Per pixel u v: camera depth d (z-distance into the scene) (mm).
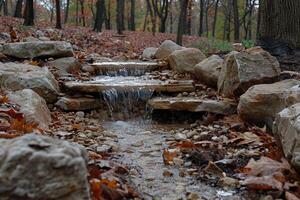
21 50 7508
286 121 3572
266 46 7004
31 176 2002
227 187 3348
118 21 20406
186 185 3408
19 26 13719
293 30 6852
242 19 31891
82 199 2115
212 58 6891
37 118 4578
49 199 2020
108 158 4039
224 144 4488
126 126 5750
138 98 6348
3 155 2021
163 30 28688
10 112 4211
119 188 3049
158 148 4543
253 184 3211
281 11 6875
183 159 4070
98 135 4953
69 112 5930
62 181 2049
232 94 5816
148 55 9930
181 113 5941
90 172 3018
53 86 6062
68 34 13961
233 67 5820
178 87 6512
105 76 7715
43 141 2160
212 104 5715
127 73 7926
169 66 8047
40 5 46750
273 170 3406
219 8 40719
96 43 12969
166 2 28469
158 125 5793
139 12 46000
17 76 5809
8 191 1970
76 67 7617
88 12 37469
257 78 5609
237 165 3781
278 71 5762
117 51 12008
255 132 4715
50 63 7430
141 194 3170
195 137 4883
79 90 6254
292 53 6812
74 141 4449
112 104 6246
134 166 3869
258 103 4852
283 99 4539
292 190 3176
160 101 5957
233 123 5203
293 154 3244
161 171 3748
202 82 6887
